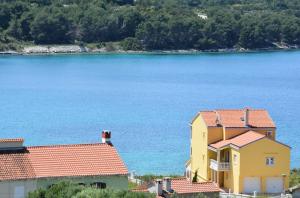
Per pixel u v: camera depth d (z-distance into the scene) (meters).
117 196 76.12
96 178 88.50
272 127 127.31
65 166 89.25
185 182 98.75
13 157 89.25
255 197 115.44
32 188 86.75
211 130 127.69
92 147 93.06
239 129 126.62
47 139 191.88
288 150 122.06
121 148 178.50
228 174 123.94
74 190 78.00
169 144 184.25
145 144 184.12
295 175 133.00
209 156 127.81
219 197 98.31
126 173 89.69
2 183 85.88
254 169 121.31
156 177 129.25
